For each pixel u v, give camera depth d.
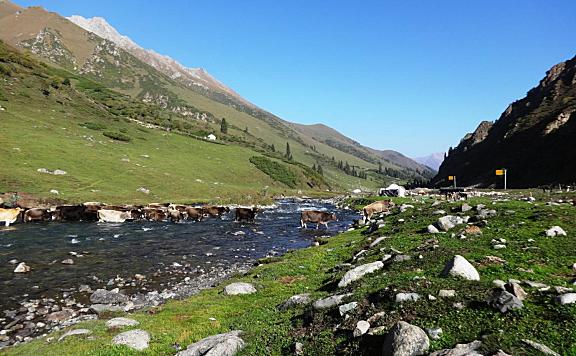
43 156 66.44
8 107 89.12
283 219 55.75
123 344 11.69
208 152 124.31
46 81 117.88
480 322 8.95
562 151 112.75
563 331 8.09
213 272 25.33
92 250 30.75
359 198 80.56
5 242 32.28
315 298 14.48
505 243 16.69
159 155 100.38
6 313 17.09
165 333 12.95
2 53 119.56
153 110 188.88
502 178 126.81
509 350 7.33
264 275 20.94
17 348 12.37
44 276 23.17
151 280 23.17
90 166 70.00
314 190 137.25
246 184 106.56
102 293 19.56
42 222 43.81
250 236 40.25
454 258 12.88
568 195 43.72
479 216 24.14
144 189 66.75
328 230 45.38
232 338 11.33
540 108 154.50
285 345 10.74
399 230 26.34
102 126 106.69
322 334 10.51
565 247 15.02
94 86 188.75
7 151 62.69
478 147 187.00
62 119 99.31
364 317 10.58
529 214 22.73
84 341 12.23
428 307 10.05
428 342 8.15
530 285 10.95
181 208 55.41
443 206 33.66
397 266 15.41
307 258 24.31
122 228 42.41
